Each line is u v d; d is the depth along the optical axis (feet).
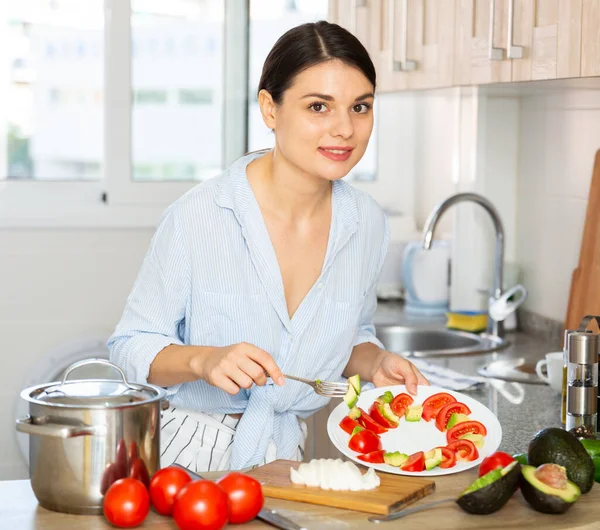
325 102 4.78
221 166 10.99
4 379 10.42
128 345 5.23
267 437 5.37
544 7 5.75
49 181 10.53
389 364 5.43
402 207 11.32
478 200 8.31
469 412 5.08
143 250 10.60
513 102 8.98
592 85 6.48
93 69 10.59
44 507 4.15
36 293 10.44
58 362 10.39
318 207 5.40
